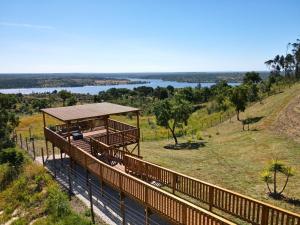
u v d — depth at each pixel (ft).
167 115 81.66
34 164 61.11
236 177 46.80
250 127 92.94
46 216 41.09
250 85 148.66
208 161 58.70
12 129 98.07
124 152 48.44
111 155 49.80
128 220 35.37
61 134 63.98
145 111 190.08
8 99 204.85
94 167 44.47
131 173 45.01
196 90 223.51
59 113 57.00
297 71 243.81
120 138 57.47
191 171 51.67
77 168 57.47
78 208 40.11
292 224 24.47
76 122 70.59
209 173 49.88
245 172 49.14
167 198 29.63
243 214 31.60
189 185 35.86
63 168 57.88
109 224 34.99
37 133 102.73
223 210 31.35
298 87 145.69
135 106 239.91
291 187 40.86
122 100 275.59
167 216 29.86
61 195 42.98
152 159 62.08
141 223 34.42
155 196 31.24
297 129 73.72
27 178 54.80
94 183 48.55
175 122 83.41
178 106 82.17
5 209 47.37
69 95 244.42
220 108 144.36
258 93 156.56
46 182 50.90
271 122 89.61
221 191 31.37
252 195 39.06
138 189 33.60
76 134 62.13
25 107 229.45
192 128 109.09
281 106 107.55
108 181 40.14
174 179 37.76
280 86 177.37
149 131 110.42
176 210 28.68
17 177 57.26
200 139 87.76
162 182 40.04
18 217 43.65
